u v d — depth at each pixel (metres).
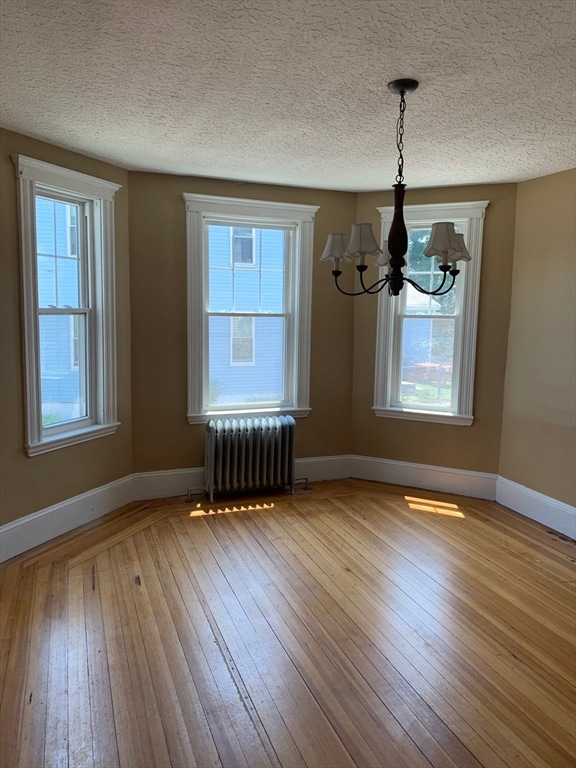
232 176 4.11
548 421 3.92
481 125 2.91
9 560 3.26
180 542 3.56
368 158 3.59
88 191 3.62
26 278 3.24
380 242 4.54
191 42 2.04
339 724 2.03
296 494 4.50
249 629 2.61
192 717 2.05
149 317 4.15
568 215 3.71
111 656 2.39
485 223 4.24
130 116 2.86
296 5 1.77
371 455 4.84
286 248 4.55
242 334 4.50
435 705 2.14
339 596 2.92
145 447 4.29
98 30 1.95
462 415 4.44
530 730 2.02
